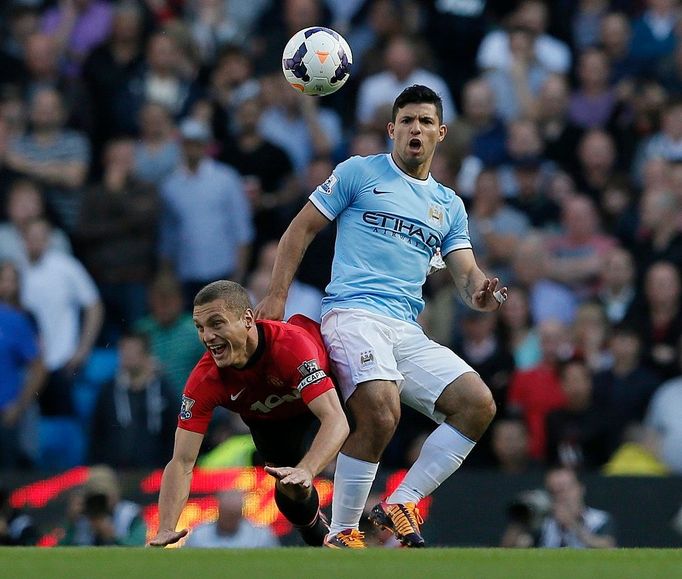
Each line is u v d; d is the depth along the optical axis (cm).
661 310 4981
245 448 4350
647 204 5466
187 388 2733
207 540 4066
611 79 6328
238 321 2625
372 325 2802
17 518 4062
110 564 2116
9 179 5656
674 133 5931
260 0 6588
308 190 5528
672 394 4750
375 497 4228
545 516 4041
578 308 5162
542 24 6456
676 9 6475
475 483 4328
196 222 5425
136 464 4722
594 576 1998
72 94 5922
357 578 1967
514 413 4728
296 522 2870
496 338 4950
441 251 2952
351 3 6431
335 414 2631
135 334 4812
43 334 5262
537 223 5612
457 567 2088
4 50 6162
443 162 5622
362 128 5769
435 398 2847
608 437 4706
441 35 6475
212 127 5919
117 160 5550
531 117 6094
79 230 5481
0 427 4947
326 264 5206
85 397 5253
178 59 6112
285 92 5881
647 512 4281
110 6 6475
